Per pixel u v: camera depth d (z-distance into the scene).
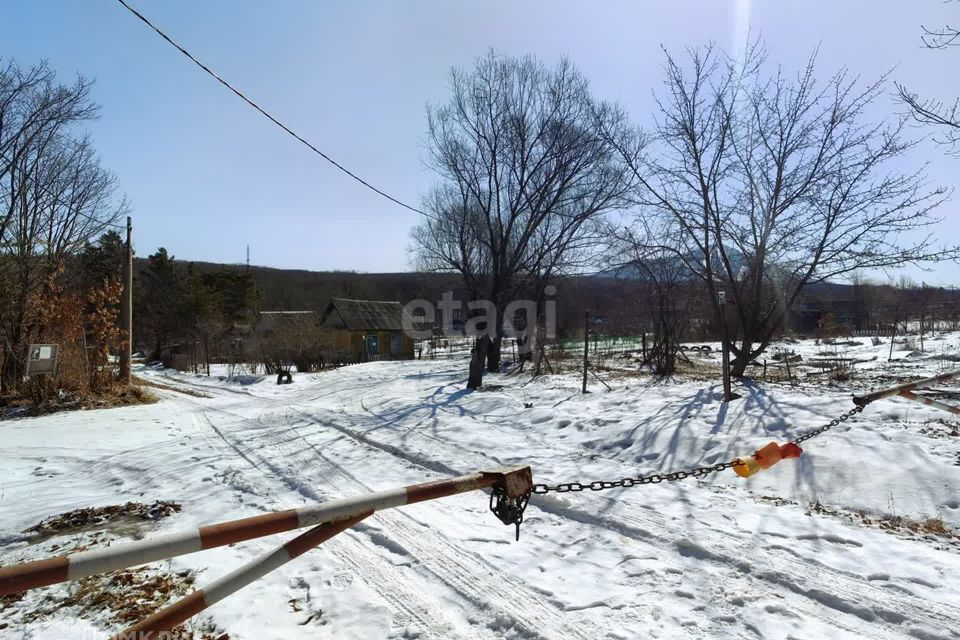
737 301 13.49
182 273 52.97
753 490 6.43
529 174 18.31
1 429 12.72
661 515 5.64
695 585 4.29
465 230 21.64
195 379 29.02
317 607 4.14
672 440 8.35
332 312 44.91
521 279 22.27
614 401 11.49
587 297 34.44
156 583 4.57
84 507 6.74
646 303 22.27
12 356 17.78
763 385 12.30
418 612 4.03
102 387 17.97
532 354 24.33
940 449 6.63
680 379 15.91
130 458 9.42
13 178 17.67
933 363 17.16
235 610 4.11
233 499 6.83
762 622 3.77
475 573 4.58
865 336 35.47
